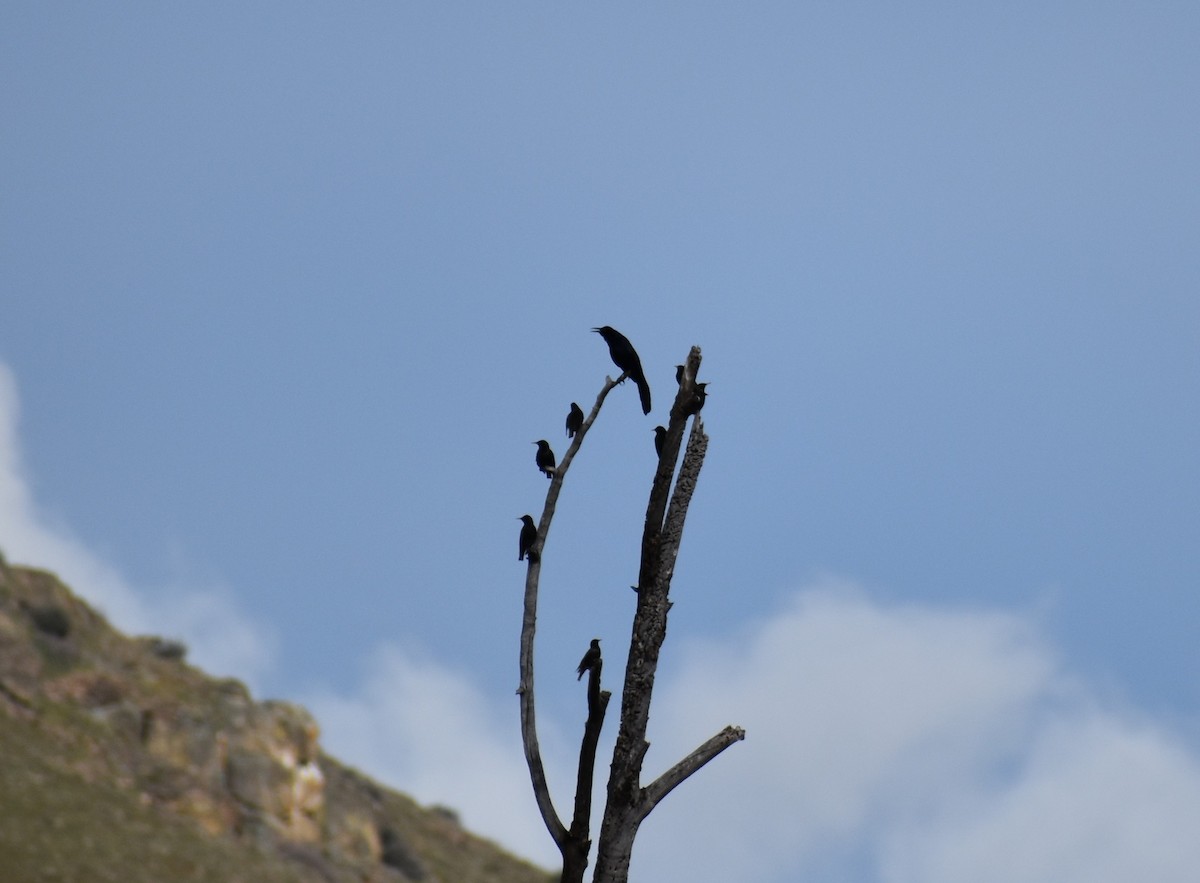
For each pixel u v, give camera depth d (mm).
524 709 9383
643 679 9164
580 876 8969
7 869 47844
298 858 64875
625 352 10922
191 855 57219
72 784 58469
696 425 9734
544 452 10250
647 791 8977
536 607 9656
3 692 62812
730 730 9266
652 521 9539
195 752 67562
